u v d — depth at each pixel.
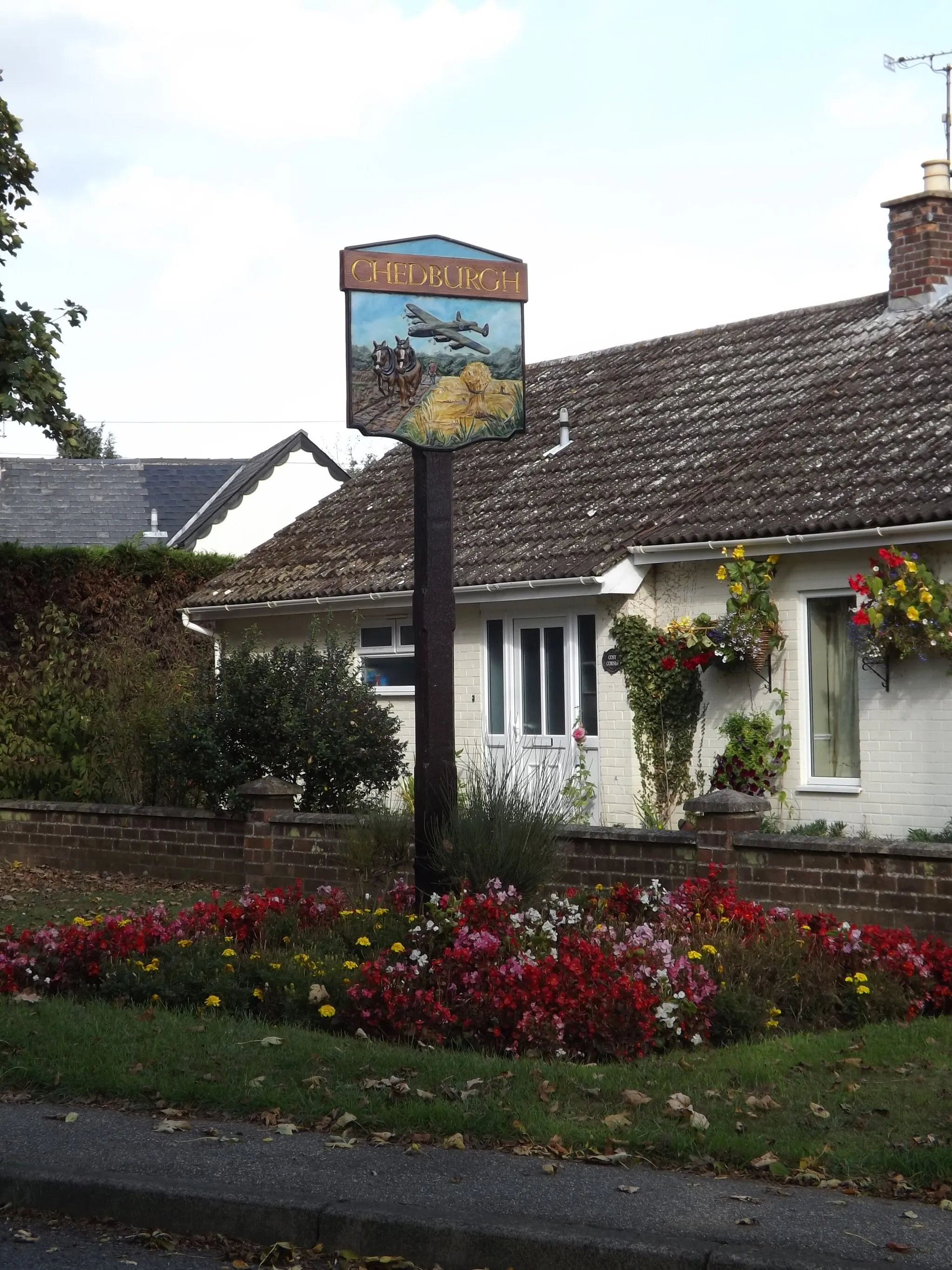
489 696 17.56
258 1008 8.78
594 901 9.91
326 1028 8.48
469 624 17.72
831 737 14.41
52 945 9.66
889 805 13.75
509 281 10.06
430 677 9.79
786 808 14.56
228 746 14.60
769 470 15.84
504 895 9.31
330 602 18.88
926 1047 7.62
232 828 14.22
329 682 14.98
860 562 13.97
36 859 15.77
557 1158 6.30
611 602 15.91
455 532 18.42
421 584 9.84
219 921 9.97
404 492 21.73
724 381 19.25
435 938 9.05
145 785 16.50
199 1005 8.85
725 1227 5.43
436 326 9.88
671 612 15.71
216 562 22.66
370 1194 5.85
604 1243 5.29
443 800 9.83
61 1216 6.08
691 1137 6.33
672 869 10.84
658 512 16.08
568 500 17.88
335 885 12.27
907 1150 6.09
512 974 8.15
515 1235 5.41
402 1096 7.02
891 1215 5.54
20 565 21.50
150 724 16.38
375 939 9.32
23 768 17.44
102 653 17.98
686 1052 7.84
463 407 9.89
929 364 16.59
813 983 8.49
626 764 15.78
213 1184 5.98
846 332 18.84
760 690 14.86
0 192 18.20
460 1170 6.13
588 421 20.30
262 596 19.91
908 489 13.80
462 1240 5.48
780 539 14.23
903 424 15.41
